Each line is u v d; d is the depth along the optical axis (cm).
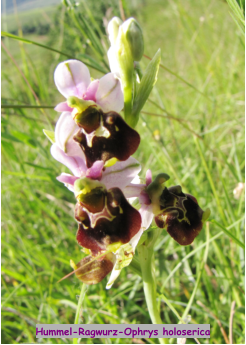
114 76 7
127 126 7
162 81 26
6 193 17
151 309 9
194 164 15
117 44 8
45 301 11
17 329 13
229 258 12
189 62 28
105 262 8
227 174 15
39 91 19
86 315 11
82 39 19
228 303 11
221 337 11
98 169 8
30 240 14
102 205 8
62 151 8
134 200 8
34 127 18
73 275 14
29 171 18
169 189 8
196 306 11
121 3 16
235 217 12
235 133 18
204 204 14
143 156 19
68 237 15
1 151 16
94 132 7
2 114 15
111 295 12
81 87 8
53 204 17
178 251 13
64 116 8
